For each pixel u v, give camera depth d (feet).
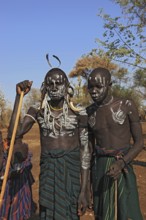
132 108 13.10
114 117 12.98
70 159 13.11
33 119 13.53
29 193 17.20
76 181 13.19
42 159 13.37
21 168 16.78
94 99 13.01
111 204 12.82
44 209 13.16
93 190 13.44
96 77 12.85
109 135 13.07
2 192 13.35
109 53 38.06
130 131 13.26
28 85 13.37
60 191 12.91
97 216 13.29
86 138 13.39
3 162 16.46
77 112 13.28
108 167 12.93
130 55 38.17
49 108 13.25
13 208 16.49
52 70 13.11
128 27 38.27
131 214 12.85
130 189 12.88
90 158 13.47
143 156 38.27
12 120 13.58
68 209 13.03
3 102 93.40
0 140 15.55
